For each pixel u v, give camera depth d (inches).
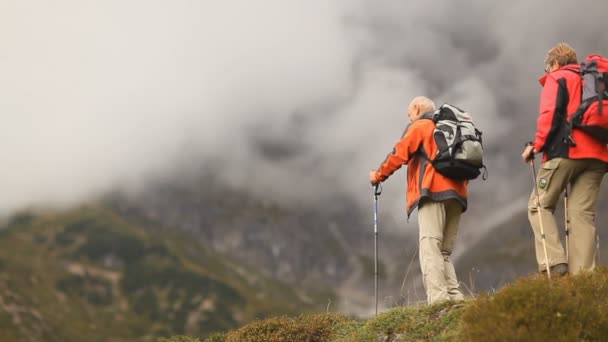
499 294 244.2
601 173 277.6
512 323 220.5
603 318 221.8
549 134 274.1
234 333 401.7
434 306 300.0
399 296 334.3
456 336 250.8
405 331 297.6
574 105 270.7
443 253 325.7
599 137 267.9
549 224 283.9
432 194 306.7
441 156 300.0
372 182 339.0
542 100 280.7
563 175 275.7
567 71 277.7
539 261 285.0
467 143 298.0
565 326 217.0
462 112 312.7
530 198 296.0
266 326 391.9
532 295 230.7
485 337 218.7
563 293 233.5
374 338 310.7
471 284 311.6
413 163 318.3
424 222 312.7
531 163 299.0
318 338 370.0
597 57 277.7
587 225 274.7
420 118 322.0
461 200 307.9
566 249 278.1
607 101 264.4
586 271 261.9
